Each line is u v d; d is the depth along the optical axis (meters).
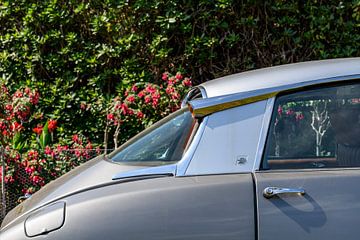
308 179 3.12
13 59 8.66
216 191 3.07
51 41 8.73
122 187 3.17
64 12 8.68
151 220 3.04
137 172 3.24
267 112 3.31
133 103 8.15
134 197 3.09
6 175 6.83
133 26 8.76
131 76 8.61
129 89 8.52
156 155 3.42
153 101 7.94
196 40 8.63
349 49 8.76
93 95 8.62
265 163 3.21
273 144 3.26
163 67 8.80
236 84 3.46
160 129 3.67
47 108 8.69
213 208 3.03
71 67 8.85
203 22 8.75
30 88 8.55
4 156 6.78
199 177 3.15
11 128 7.48
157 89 8.05
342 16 8.83
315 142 3.32
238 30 8.90
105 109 8.43
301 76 3.44
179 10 8.68
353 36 8.77
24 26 8.77
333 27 8.81
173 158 3.33
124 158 3.53
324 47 8.87
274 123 3.30
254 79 3.48
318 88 3.41
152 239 3.02
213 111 3.31
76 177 3.42
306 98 3.38
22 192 6.89
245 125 3.28
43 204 3.26
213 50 8.88
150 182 3.16
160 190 3.10
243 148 3.23
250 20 8.68
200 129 3.29
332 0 8.80
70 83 8.64
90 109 8.54
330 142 3.33
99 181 3.27
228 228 3.01
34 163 6.91
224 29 8.79
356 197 3.07
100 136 8.66
